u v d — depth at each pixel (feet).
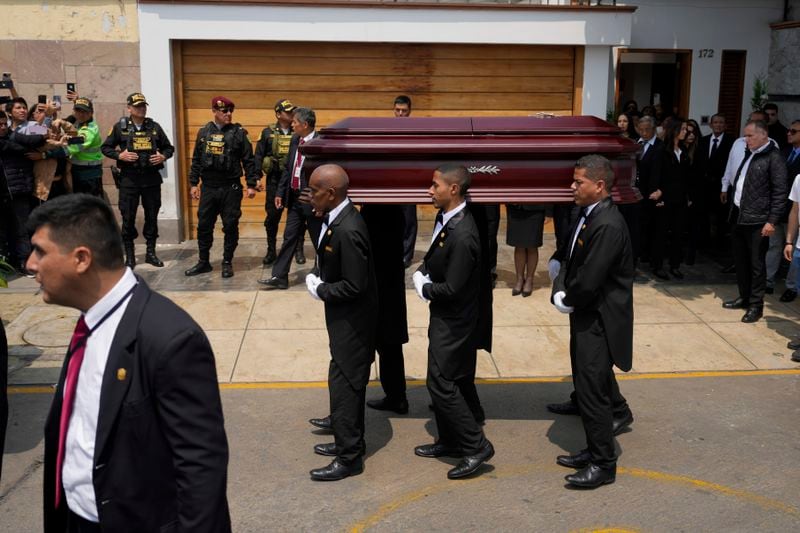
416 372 21.18
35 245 7.83
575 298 14.78
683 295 27.55
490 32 32.53
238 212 28.78
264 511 14.48
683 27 37.45
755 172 24.23
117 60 31.81
